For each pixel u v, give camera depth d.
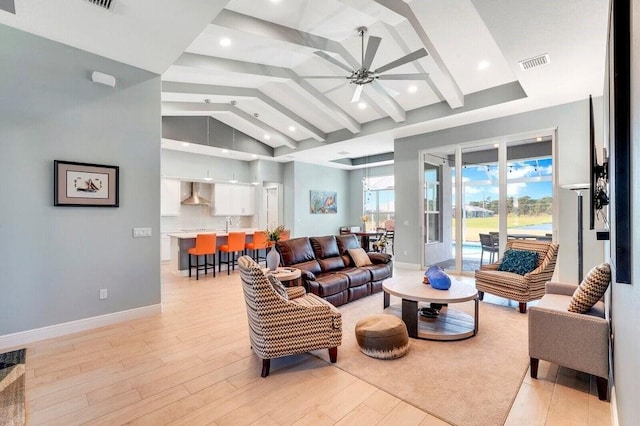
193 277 6.24
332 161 10.25
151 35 3.11
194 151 8.53
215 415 2.01
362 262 5.08
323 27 4.11
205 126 7.91
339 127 7.55
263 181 9.82
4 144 2.97
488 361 2.71
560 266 4.95
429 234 7.02
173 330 3.42
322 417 1.99
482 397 2.20
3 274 2.96
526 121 5.30
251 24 3.81
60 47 3.25
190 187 9.15
